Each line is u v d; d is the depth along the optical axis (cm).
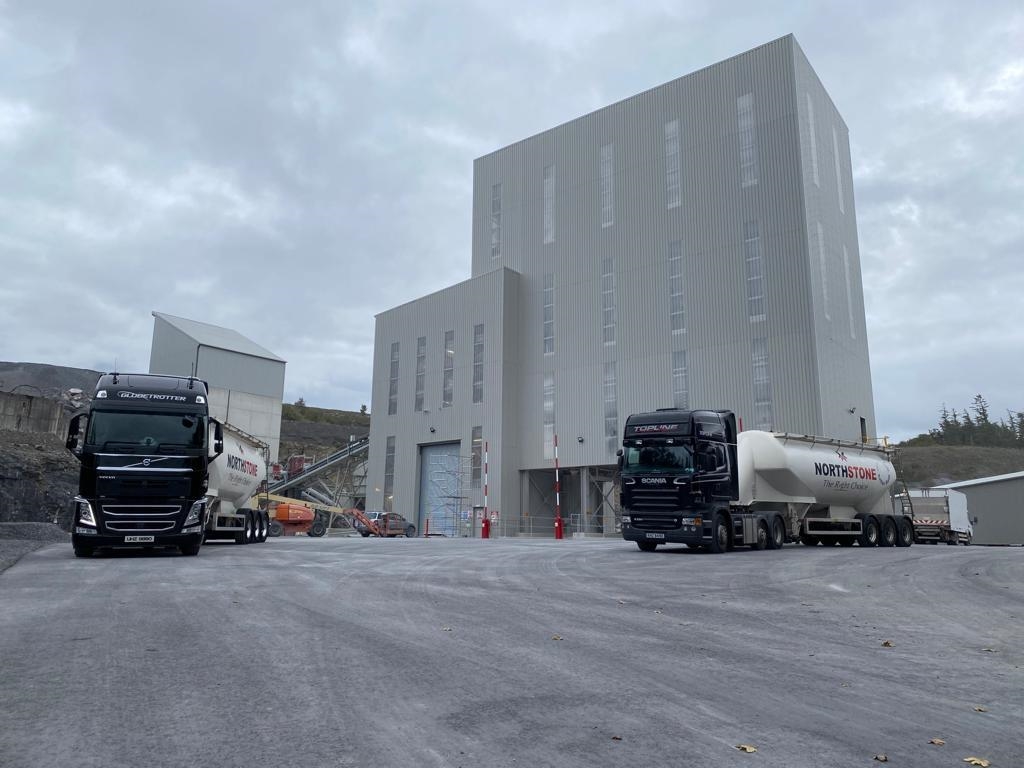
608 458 4756
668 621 841
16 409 4691
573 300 5150
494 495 5119
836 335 4303
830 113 4834
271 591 1006
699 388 4391
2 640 649
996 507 5081
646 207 4853
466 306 5634
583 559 1752
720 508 1961
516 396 5325
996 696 532
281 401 6788
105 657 586
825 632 791
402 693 495
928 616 911
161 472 1536
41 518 3978
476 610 879
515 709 465
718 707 484
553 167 5462
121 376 1631
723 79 4619
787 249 4169
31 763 357
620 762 376
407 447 5894
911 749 410
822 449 2422
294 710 451
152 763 360
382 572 1333
